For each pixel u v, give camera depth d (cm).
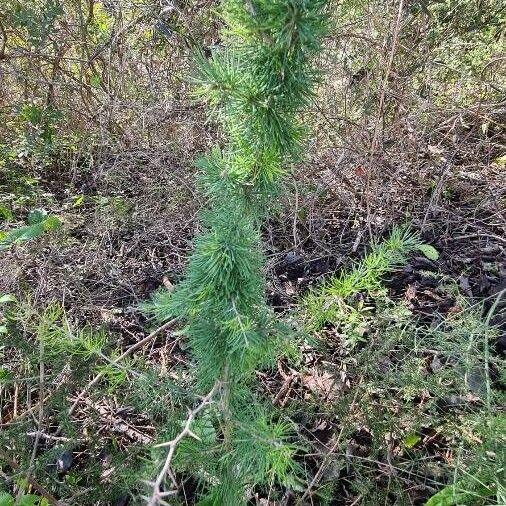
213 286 114
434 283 226
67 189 284
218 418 130
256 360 130
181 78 283
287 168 151
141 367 161
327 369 177
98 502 146
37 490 150
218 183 115
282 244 258
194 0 301
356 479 147
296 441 164
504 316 205
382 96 241
